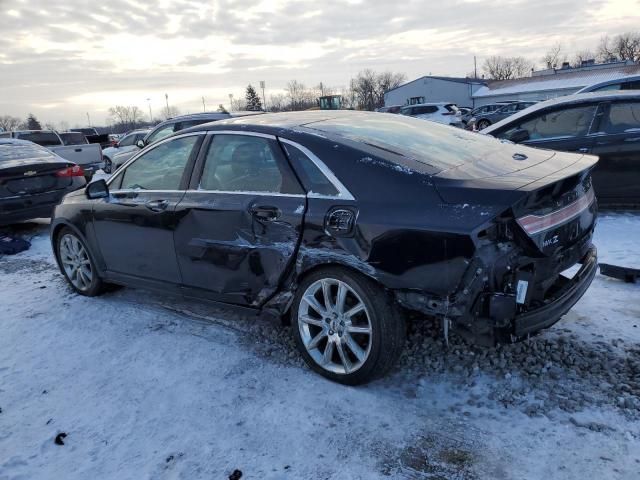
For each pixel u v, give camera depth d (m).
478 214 2.59
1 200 7.44
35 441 2.88
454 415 2.81
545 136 6.81
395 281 2.80
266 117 3.97
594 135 6.44
